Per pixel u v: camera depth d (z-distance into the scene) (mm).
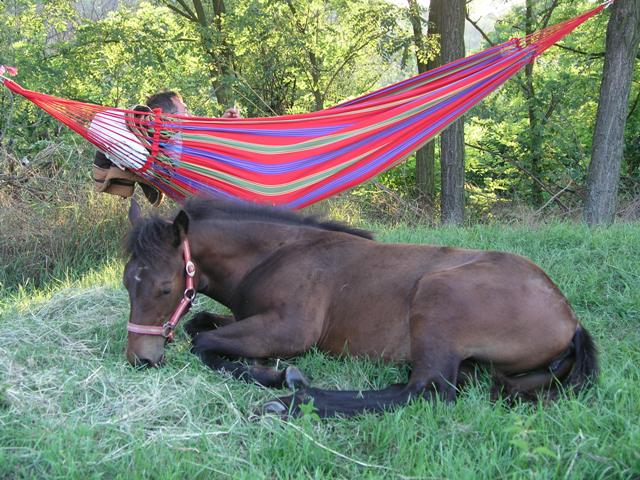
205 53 13375
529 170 14500
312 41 13664
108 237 7223
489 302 3318
